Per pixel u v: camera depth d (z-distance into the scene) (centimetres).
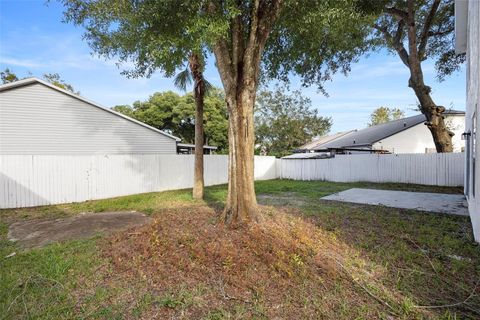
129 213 700
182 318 236
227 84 476
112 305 255
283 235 421
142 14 388
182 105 2612
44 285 295
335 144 2075
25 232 538
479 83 395
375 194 956
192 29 348
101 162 1011
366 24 913
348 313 243
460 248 401
